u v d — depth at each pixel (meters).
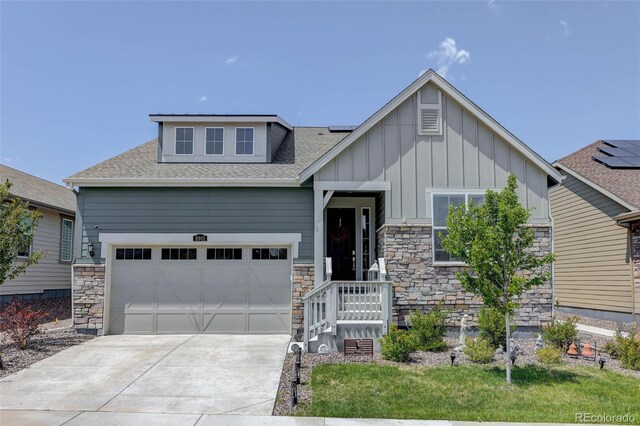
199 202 12.66
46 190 19.77
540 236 12.17
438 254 12.05
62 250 19.58
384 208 12.41
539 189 12.34
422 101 12.48
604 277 15.84
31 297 17.31
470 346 9.52
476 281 8.06
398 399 7.06
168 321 12.47
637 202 14.48
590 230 16.61
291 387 7.41
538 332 11.80
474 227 8.02
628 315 14.72
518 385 7.73
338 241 14.30
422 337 10.40
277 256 12.74
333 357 9.81
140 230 12.52
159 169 13.48
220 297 12.57
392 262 12.00
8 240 9.93
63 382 8.01
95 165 13.73
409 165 12.31
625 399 7.09
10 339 11.23
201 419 6.35
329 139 16.72
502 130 12.27
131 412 6.62
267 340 11.60
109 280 12.49
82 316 12.26
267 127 14.60
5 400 7.09
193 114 14.30
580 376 8.30
